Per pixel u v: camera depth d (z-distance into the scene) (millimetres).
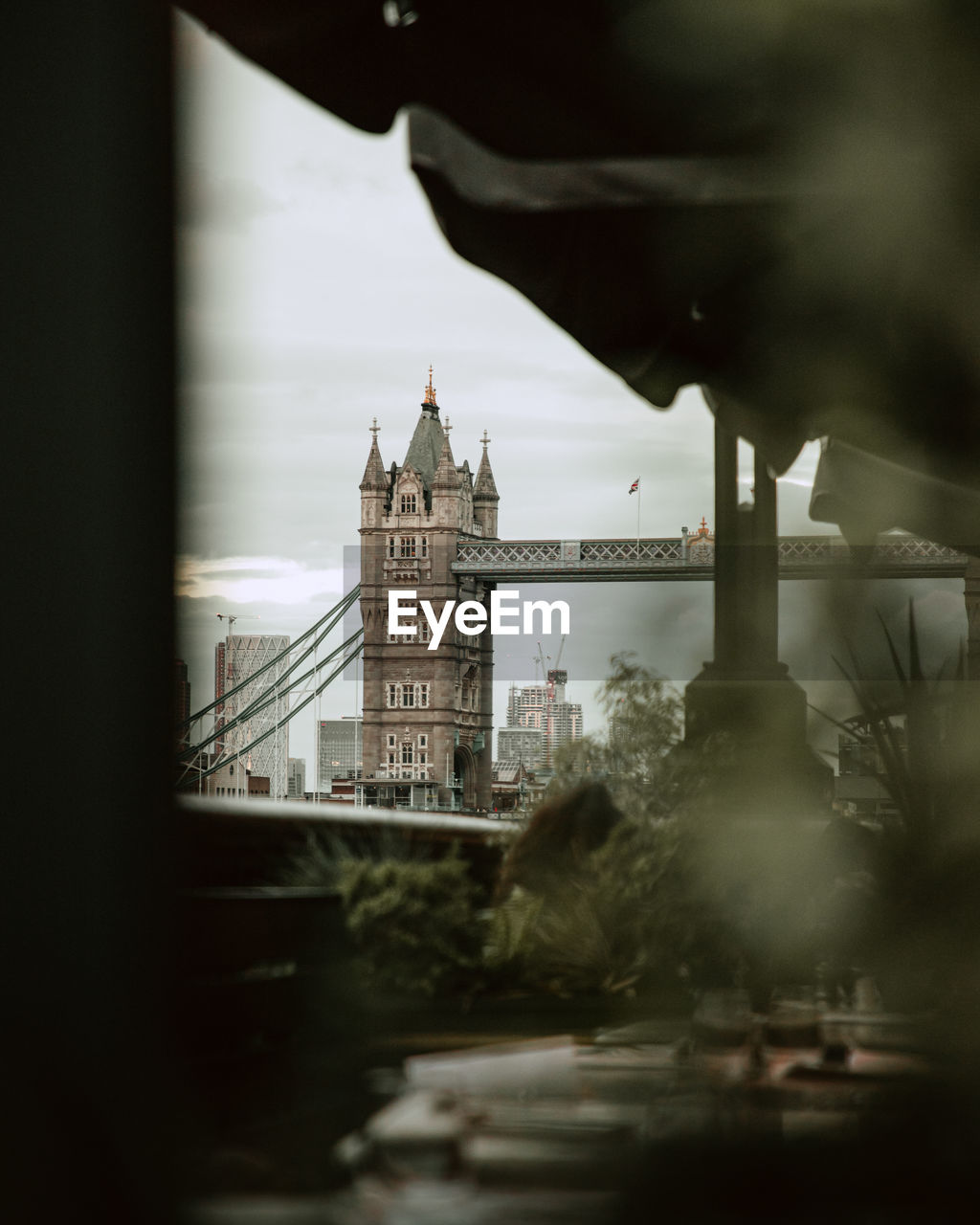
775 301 6457
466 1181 3785
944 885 6402
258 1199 3773
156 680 5008
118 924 4922
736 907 6438
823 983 6387
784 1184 3744
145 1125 4297
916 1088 4707
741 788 6746
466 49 5219
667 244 6008
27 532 4953
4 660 4930
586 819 6820
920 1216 3664
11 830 4879
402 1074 5016
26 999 4645
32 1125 4211
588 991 6141
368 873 6113
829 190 5266
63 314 4914
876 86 5285
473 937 6191
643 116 5270
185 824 5172
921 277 6031
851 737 6797
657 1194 3701
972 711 6633
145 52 4848
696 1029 5633
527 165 5270
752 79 5285
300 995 5547
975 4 5191
